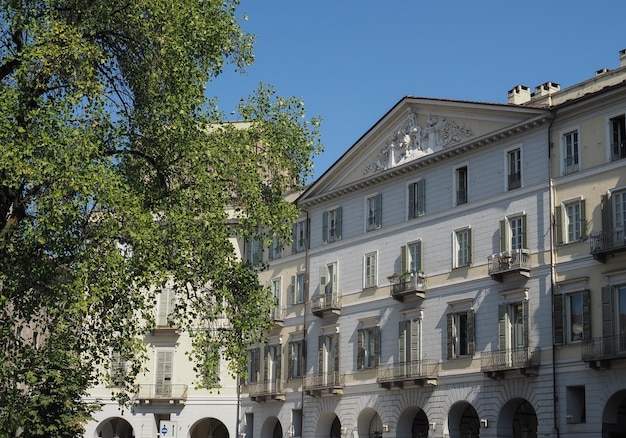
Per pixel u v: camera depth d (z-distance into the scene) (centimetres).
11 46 3014
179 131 3184
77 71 2967
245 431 6619
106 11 3033
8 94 2806
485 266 4903
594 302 4338
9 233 2889
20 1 2986
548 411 4444
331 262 6022
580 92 4822
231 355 3269
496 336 4766
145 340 6856
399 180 5569
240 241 6944
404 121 5553
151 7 3052
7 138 2786
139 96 3197
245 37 3506
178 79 3150
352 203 5934
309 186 6231
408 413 5316
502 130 4866
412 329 5278
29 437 3600
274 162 3512
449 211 5181
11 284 2917
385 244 5600
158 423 6881
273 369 6450
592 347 4281
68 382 3422
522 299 4662
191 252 3173
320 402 5938
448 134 5253
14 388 3009
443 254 5175
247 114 3556
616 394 4188
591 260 4378
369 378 5556
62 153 2827
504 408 4694
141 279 3030
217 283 3238
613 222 4316
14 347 3066
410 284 5262
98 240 2905
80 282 2817
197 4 3256
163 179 3234
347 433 5659
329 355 5947
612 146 4384
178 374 6794
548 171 4647
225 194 3350
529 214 4709
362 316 5684
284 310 6391
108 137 3095
